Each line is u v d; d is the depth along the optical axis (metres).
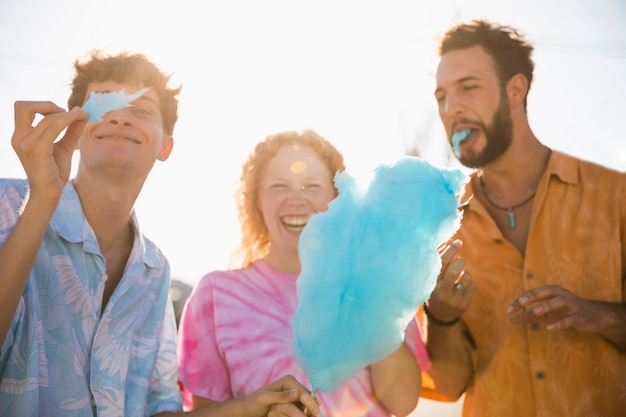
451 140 3.17
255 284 3.03
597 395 2.87
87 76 2.71
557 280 2.97
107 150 2.52
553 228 3.04
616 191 3.03
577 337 2.91
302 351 2.33
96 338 2.49
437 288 2.83
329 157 3.18
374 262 2.28
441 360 3.06
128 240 2.76
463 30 3.19
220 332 2.91
